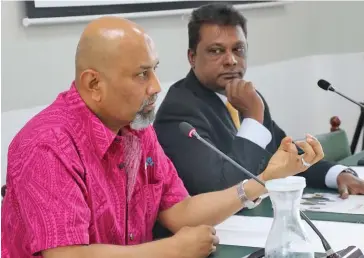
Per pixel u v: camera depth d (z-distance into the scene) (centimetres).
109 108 165
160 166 194
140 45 161
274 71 487
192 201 197
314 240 173
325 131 531
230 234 188
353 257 158
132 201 180
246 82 239
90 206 162
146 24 367
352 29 516
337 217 200
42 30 306
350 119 523
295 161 181
